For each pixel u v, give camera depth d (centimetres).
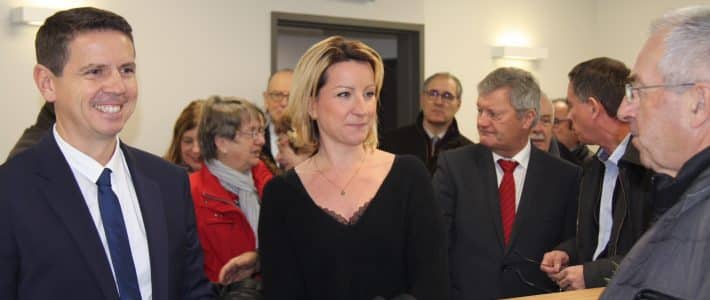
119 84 150
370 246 165
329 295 165
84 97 147
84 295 146
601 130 218
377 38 561
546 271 218
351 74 167
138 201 162
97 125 149
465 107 546
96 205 155
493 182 243
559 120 430
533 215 239
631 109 131
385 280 165
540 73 586
